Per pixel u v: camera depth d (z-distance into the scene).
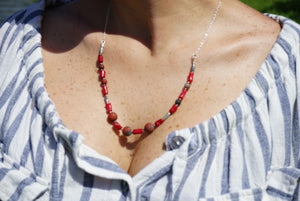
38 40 0.64
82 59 0.62
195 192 0.55
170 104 0.58
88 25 0.64
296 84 0.59
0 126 0.61
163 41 0.60
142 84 0.60
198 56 0.59
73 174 0.56
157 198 0.55
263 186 0.56
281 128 0.58
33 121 0.59
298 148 0.59
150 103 0.59
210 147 0.56
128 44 0.61
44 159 0.57
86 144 0.58
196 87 0.58
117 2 0.61
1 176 0.58
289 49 0.59
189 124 0.57
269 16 0.64
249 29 0.61
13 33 0.66
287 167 0.58
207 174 0.56
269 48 0.60
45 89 0.60
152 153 0.57
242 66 0.59
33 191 0.57
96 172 0.55
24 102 0.60
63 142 0.57
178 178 0.55
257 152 0.56
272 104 0.58
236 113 0.56
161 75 0.59
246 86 0.58
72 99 0.60
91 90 0.60
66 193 0.56
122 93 0.60
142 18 0.60
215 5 0.61
